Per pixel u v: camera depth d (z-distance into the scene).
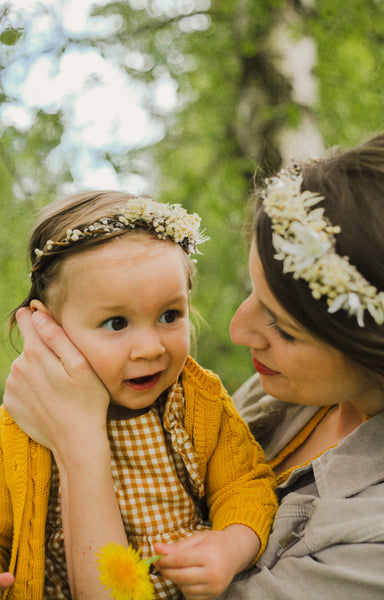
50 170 3.92
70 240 1.25
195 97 4.25
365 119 4.01
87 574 1.15
